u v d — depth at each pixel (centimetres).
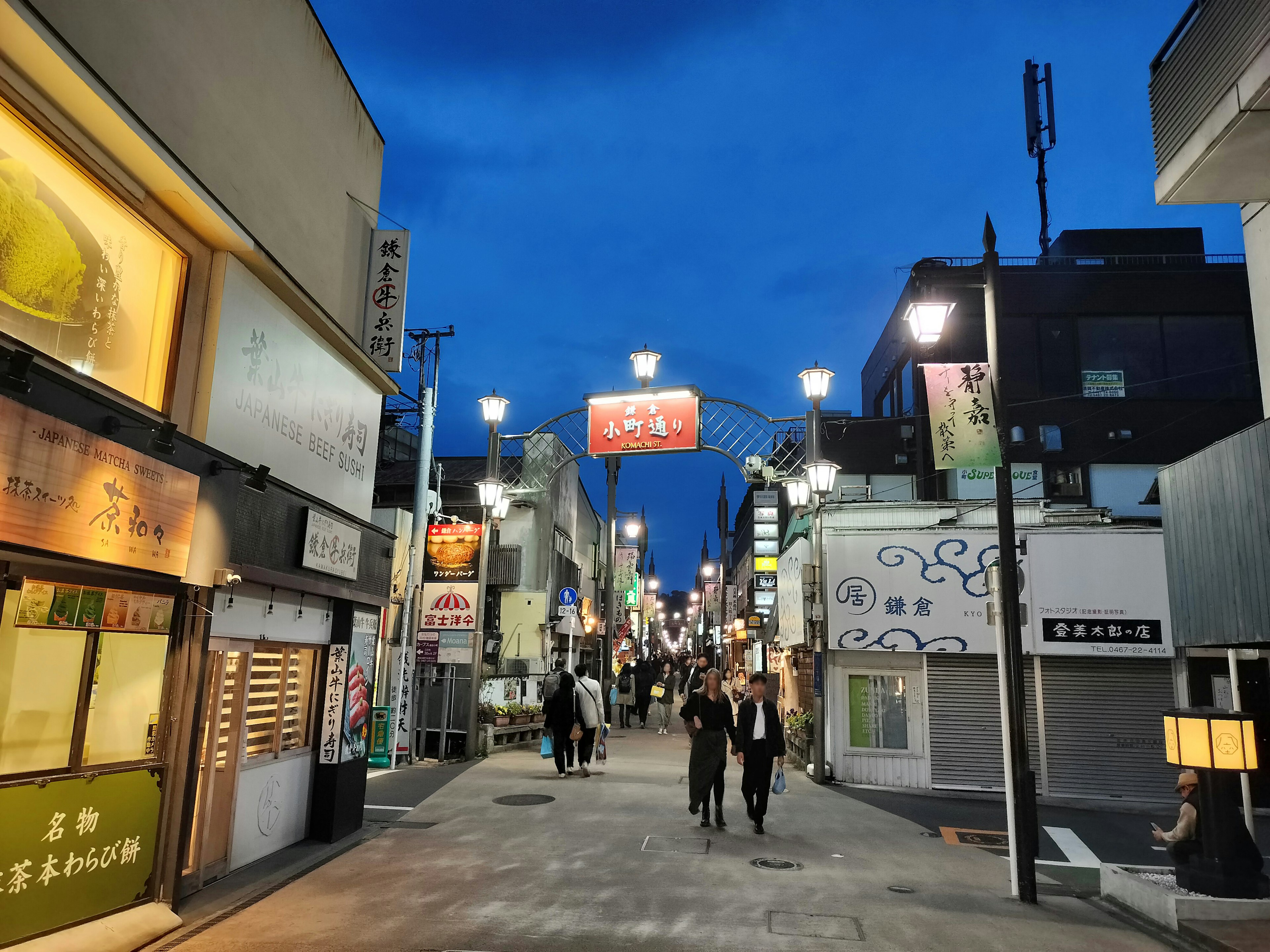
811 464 1584
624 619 4459
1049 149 2730
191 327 694
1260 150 787
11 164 513
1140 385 2527
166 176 616
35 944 513
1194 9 821
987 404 852
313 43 921
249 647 797
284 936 609
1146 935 682
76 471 520
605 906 698
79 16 538
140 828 612
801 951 605
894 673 1552
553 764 1616
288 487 816
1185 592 988
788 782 1523
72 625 552
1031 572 1512
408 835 968
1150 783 1445
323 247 947
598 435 1684
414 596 1716
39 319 540
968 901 761
